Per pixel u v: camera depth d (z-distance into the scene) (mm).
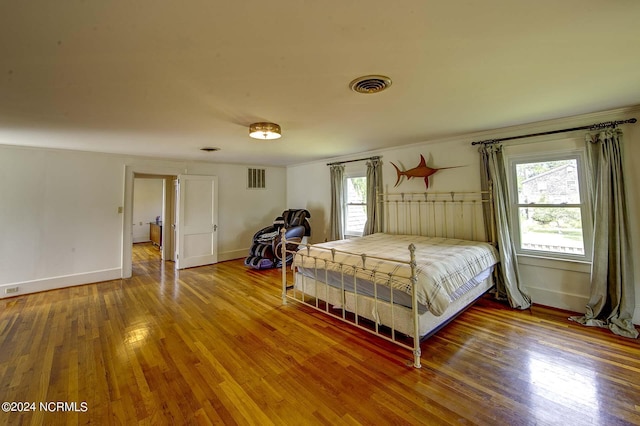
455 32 1372
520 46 1518
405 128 3254
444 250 3047
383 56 1595
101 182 4539
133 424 1602
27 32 1277
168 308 3365
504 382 1928
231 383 1959
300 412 1683
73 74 1727
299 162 6195
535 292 3309
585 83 2037
